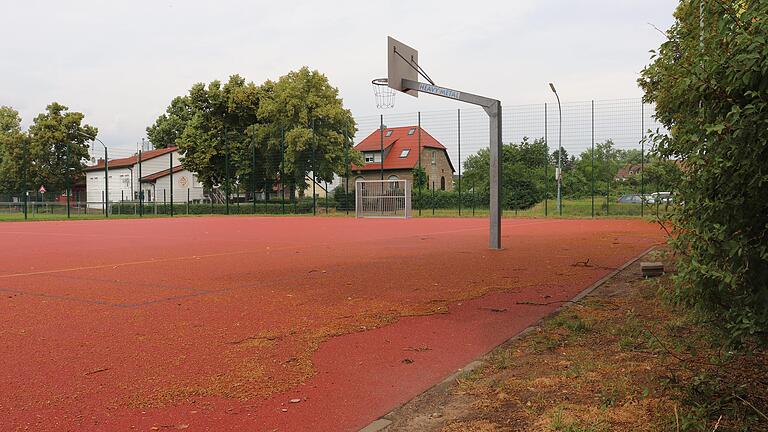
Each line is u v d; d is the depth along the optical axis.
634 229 21.31
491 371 4.25
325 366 4.44
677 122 3.18
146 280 8.88
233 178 48.47
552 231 20.31
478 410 3.53
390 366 4.44
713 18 2.89
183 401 3.71
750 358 3.91
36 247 15.56
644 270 8.30
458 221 30.81
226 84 49.50
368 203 39.19
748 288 2.84
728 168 2.74
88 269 10.33
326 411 3.56
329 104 45.81
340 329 5.58
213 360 4.59
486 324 5.76
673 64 3.17
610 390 3.64
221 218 38.78
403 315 6.18
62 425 3.32
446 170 63.56
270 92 50.19
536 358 4.52
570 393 3.68
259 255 12.69
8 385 3.99
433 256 12.02
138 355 4.71
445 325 5.73
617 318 5.70
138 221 34.81
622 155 32.19
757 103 2.59
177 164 64.62
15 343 5.09
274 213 43.81
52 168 56.22
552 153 35.59
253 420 3.42
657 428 3.03
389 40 15.69
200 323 5.85
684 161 3.07
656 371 3.92
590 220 29.66
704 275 2.82
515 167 37.44
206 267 10.50
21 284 8.53
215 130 49.06
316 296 7.35
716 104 2.82
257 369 4.37
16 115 79.75
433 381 4.10
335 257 12.07
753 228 2.79
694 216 2.93
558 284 8.05
